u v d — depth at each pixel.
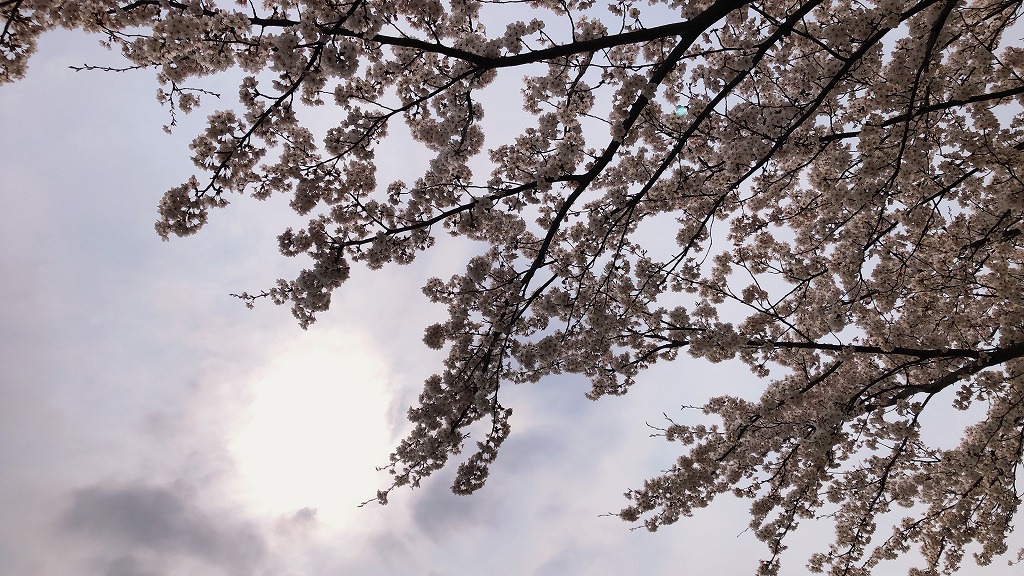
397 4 5.88
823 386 9.12
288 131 5.96
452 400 7.46
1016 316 7.04
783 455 9.01
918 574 8.47
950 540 8.05
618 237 7.66
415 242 6.56
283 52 4.88
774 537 8.56
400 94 6.69
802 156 6.73
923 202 6.15
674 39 6.96
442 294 7.81
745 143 6.01
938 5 5.08
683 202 7.27
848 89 6.46
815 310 7.58
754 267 8.42
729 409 9.29
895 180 5.88
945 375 8.00
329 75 5.18
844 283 6.90
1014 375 7.34
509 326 7.27
